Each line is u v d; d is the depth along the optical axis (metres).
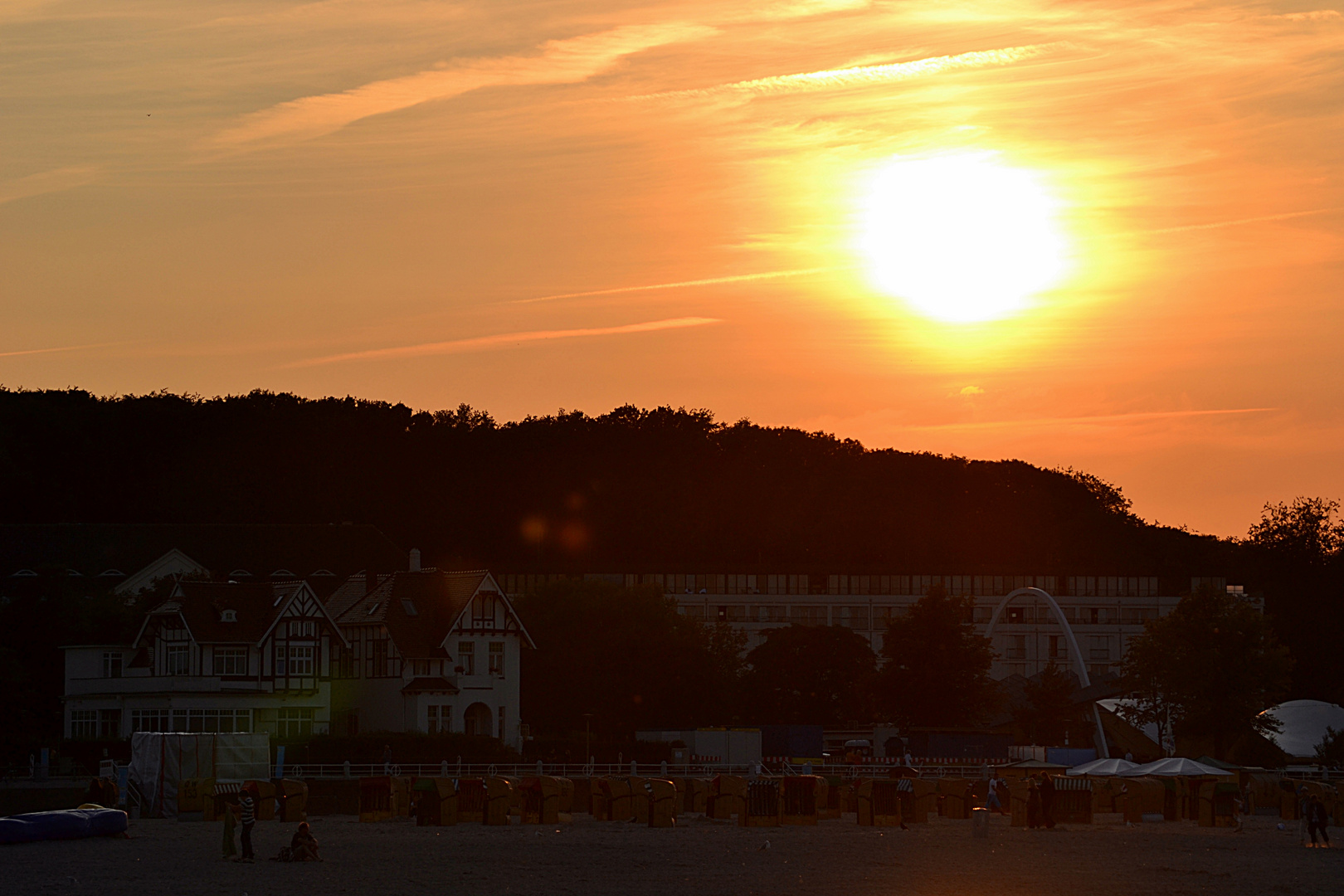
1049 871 161.50
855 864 164.62
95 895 134.12
